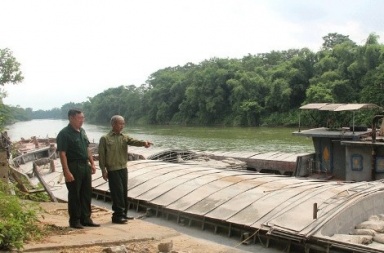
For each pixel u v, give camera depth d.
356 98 53.38
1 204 6.63
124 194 8.25
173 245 7.14
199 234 8.96
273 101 66.25
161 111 93.25
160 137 50.31
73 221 7.45
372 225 7.88
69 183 7.36
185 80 90.06
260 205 8.79
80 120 7.33
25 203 7.71
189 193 10.44
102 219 8.61
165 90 94.25
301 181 10.28
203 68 89.94
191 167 12.84
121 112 114.62
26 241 6.21
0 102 15.62
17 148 24.75
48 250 5.90
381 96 47.81
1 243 5.53
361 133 13.90
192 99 82.88
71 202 7.40
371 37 54.41
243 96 71.94
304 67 65.38
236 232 8.49
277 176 11.22
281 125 64.75
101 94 130.50
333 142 14.96
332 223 7.57
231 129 62.81
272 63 89.19
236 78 76.06
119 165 8.10
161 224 9.85
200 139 45.41
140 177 12.30
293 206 8.33
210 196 9.94
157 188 11.23
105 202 12.27
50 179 15.49
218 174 11.47
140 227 7.88
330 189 9.04
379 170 12.83
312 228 7.35
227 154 19.23
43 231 6.90
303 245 7.26
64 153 7.18
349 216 7.96
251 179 10.62
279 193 9.20
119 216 8.15
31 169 18.08
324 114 22.89
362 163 13.23
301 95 65.56
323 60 60.94
